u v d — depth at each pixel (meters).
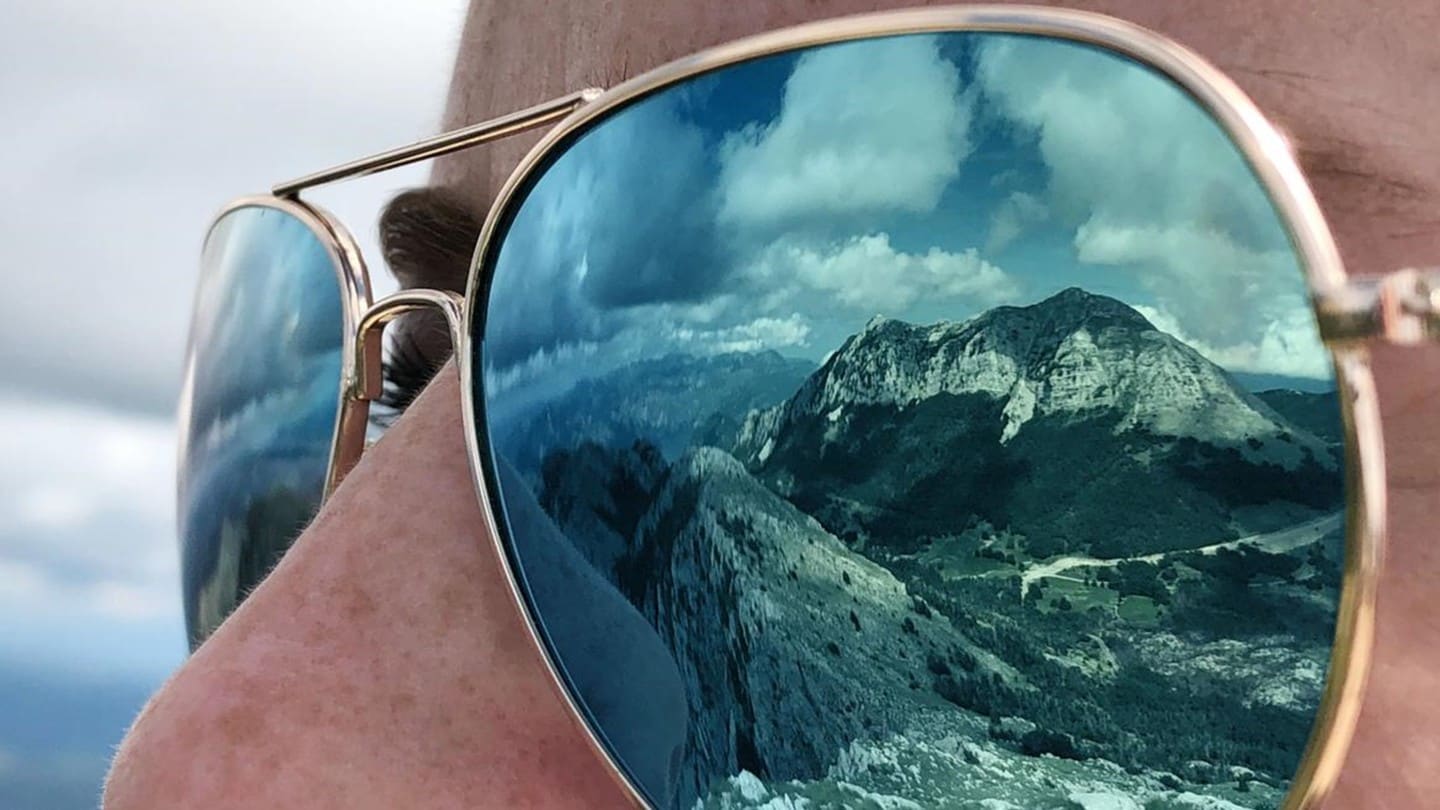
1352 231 0.08
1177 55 0.07
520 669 0.09
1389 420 0.07
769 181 0.08
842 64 0.08
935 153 0.08
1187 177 0.07
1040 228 0.08
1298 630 0.07
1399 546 0.07
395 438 0.11
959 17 0.08
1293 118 0.08
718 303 0.09
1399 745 0.07
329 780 0.09
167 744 0.10
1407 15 0.07
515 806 0.09
